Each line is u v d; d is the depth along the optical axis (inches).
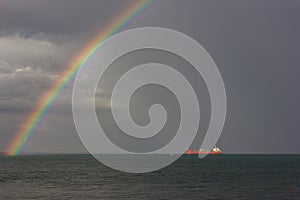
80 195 2588.6
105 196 2532.0
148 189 2935.5
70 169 5954.7
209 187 3063.5
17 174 4724.4
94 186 3184.1
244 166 6648.6
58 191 2822.3
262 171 5147.6
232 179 3833.7
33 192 2765.7
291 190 2851.9
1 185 3287.4
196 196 2519.7
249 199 2380.7
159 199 2384.4
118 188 3014.3
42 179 3924.7
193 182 3523.6
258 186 3134.8
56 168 6259.8
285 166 6569.9
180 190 2861.7
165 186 3157.0
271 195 2564.0
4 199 2402.8
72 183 3467.0
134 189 2942.9
